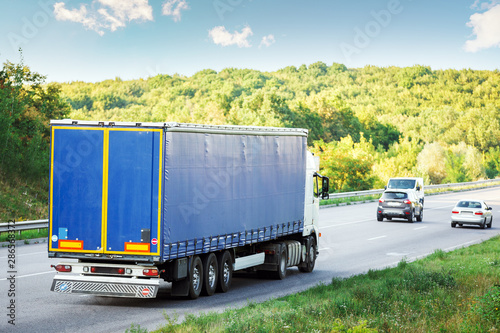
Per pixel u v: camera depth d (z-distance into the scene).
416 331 10.28
